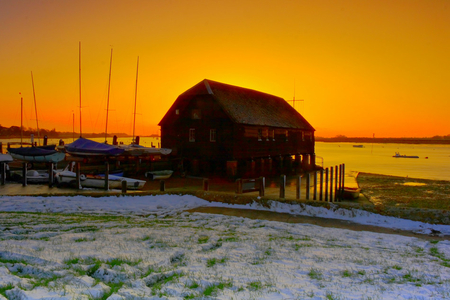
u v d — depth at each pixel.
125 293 6.17
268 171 39.31
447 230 16.17
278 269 8.57
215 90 36.94
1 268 6.84
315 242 12.54
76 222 14.33
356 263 9.62
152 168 35.66
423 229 16.38
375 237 14.38
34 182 28.03
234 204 20.50
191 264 8.64
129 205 19.81
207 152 35.34
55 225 13.22
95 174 30.25
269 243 11.77
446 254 11.62
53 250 8.95
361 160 100.12
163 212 18.55
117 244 10.22
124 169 33.62
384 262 9.92
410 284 7.82
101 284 6.60
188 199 21.12
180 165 36.06
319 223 17.25
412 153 160.88
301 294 6.66
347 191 27.86
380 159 108.25
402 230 16.33
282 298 6.36
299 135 48.44
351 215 18.22
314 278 7.97
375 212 18.12
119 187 27.59
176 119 37.66
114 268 7.66
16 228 12.14
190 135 36.69
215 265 8.66
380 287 7.45
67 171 28.39
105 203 20.02
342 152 157.00
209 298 6.14
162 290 6.50
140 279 7.12
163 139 38.69
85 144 36.50
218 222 16.12
